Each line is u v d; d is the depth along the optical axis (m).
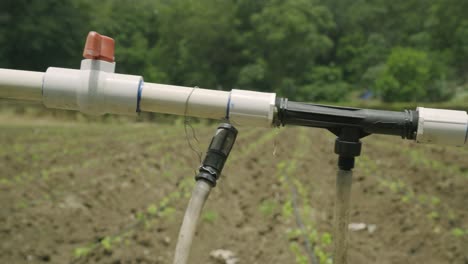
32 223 6.73
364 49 73.00
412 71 47.25
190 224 1.80
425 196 9.20
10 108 27.52
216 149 1.92
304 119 1.97
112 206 7.93
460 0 57.50
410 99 46.72
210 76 52.28
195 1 54.56
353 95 66.94
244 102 1.95
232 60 55.91
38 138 16.72
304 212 7.88
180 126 27.77
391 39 77.81
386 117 1.94
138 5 59.09
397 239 6.85
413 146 17.33
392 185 9.95
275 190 9.45
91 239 6.39
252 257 6.11
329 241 6.59
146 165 11.46
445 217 7.80
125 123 29.47
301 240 6.59
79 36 42.94
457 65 56.62
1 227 6.41
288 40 56.91
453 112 1.94
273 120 1.99
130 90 1.96
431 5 67.00
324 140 20.30
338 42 79.69
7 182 8.97
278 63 57.81
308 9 60.28
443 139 1.92
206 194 1.86
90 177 9.88
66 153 13.11
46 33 39.38
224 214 7.73
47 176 9.67
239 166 12.12
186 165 12.20
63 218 7.09
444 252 6.33
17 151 12.91
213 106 1.97
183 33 53.28
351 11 81.25
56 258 5.79
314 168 12.38
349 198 1.98
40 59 41.06
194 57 53.00
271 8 56.50
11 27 38.84
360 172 11.55
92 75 1.96
